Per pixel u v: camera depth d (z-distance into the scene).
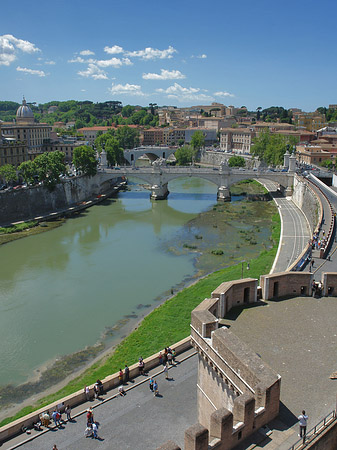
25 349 59.69
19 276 87.12
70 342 61.28
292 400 26.44
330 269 61.75
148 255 100.12
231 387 27.58
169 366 47.53
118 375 45.00
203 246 106.69
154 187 170.38
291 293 39.59
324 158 192.00
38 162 142.88
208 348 30.23
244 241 110.81
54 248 106.06
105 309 71.56
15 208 130.62
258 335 32.91
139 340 58.88
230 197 170.00
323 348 31.28
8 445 37.16
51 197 145.00
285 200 160.00
